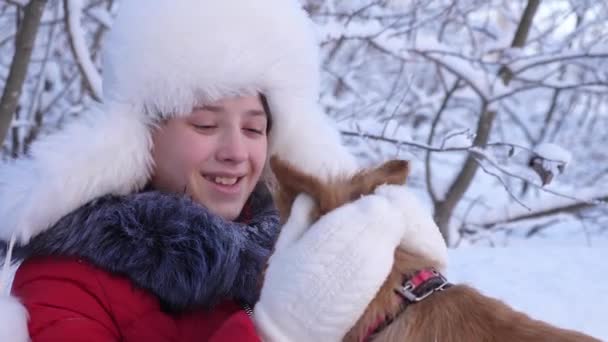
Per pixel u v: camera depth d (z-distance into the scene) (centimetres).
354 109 625
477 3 647
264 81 180
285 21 185
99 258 160
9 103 429
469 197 803
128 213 165
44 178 159
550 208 627
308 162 201
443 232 620
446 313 149
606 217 791
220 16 171
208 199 179
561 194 482
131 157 168
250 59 173
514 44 614
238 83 172
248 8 175
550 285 396
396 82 654
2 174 170
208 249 166
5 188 166
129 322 160
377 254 146
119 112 170
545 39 710
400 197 158
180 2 170
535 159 463
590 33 727
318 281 143
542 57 577
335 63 684
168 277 162
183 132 174
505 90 579
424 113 773
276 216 191
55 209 160
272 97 188
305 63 193
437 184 639
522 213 639
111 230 162
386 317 149
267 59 178
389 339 146
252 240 181
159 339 161
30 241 164
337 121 548
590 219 792
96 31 650
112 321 159
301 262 146
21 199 161
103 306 159
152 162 177
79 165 160
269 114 194
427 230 158
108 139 164
